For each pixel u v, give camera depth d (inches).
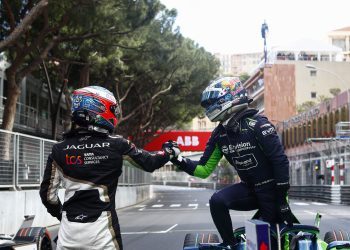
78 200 151.5
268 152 185.5
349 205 1133.7
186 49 1353.3
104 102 156.1
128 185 1417.3
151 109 1760.6
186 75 1465.3
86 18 752.3
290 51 3892.7
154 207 1253.7
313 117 2058.3
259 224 149.9
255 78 3659.0
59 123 1716.3
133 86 1526.8
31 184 640.4
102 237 149.1
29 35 874.1
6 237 255.1
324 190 1299.2
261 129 187.0
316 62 3523.6
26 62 1082.7
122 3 797.2
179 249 435.8
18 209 581.3
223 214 193.8
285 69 3380.9
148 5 844.6
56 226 690.8
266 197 189.9
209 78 1541.6
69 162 153.3
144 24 854.5
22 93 1370.6
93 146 153.4
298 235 189.8
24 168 622.2
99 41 917.8
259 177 190.4
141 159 157.2
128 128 1882.4
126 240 507.2
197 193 2381.9
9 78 797.9
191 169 200.2
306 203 1250.6
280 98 3361.2
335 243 191.2
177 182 4261.8
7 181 572.7
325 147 1820.9
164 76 1365.7
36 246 266.4
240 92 193.5
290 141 2399.1
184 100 1659.7
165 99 1662.2
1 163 558.3
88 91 156.3
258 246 148.5
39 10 626.8
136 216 901.8
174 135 2161.7
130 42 989.8
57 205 162.9
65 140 157.2
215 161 203.5
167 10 1133.1
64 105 1774.1
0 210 531.5
